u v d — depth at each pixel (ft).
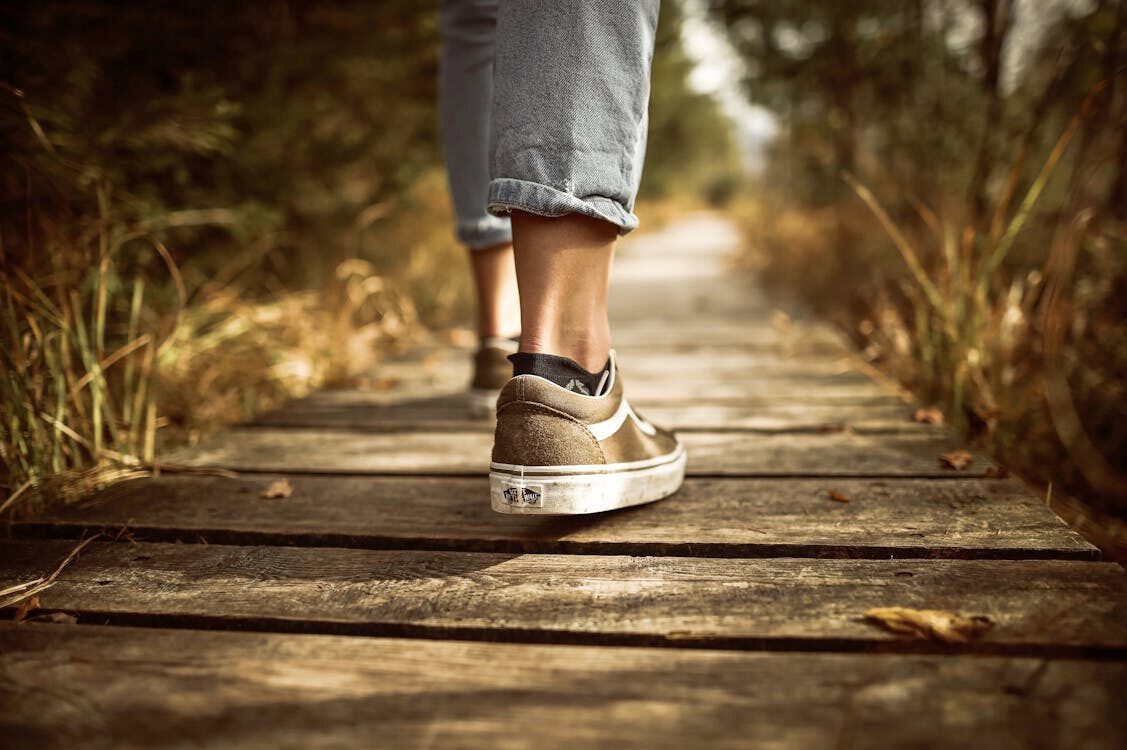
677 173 62.13
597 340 4.07
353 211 12.06
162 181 8.31
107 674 2.81
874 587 3.39
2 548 4.00
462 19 5.65
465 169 5.84
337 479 5.09
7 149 5.71
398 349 10.91
